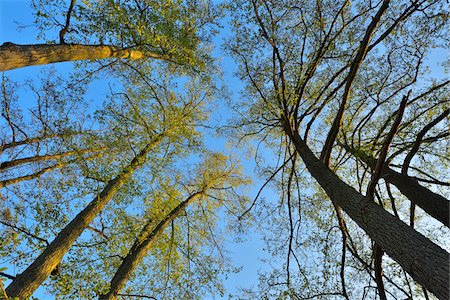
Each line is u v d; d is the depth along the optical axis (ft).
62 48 14.53
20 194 19.56
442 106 21.21
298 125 22.26
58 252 18.42
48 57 13.85
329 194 17.49
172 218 29.71
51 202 20.13
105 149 24.72
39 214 19.06
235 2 19.35
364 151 20.65
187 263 27.55
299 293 20.66
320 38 20.61
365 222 13.80
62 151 22.21
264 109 22.67
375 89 22.62
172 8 18.93
